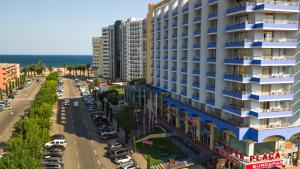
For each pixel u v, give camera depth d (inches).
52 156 2765.7
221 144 2859.3
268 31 2480.3
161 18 3905.0
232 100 2709.2
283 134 2475.4
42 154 2694.4
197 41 3157.0
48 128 3191.4
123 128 3875.5
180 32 3412.9
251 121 2500.0
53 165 2556.6
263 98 2421.3
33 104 3988.7
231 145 2728.8
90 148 3171.8
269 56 2495.1
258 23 2388.0
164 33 3892.7
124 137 3526.1
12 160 2023.9
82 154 2992.1
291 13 2481.5
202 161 2696.9
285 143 2620.6
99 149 3147.1
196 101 3159.5
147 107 4650.6
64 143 3196.4
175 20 3609.7
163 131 3644.2
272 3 2423.7
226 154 2640.3
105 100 4881.9
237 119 2659.9
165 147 3080.7
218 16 2682.1
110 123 4121.6
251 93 2481.5
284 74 2561.5
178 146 3137.3
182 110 3494.1
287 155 2635.3
